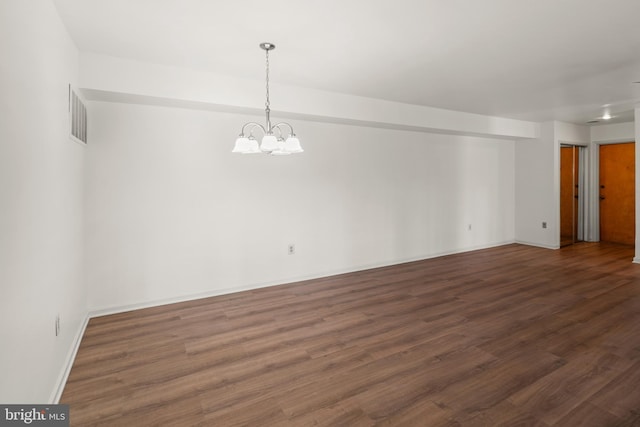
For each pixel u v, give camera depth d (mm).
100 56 3115
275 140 2729
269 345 2893
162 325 3301
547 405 2076
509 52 3127
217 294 4152
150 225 3752
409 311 3613
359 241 5266
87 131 3428
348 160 5090
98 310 3537
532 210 6895
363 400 2152
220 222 4137
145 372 2486
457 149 6305
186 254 3957
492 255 6188
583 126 6988
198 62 3328
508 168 7059
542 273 4988
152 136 3725
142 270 3734
